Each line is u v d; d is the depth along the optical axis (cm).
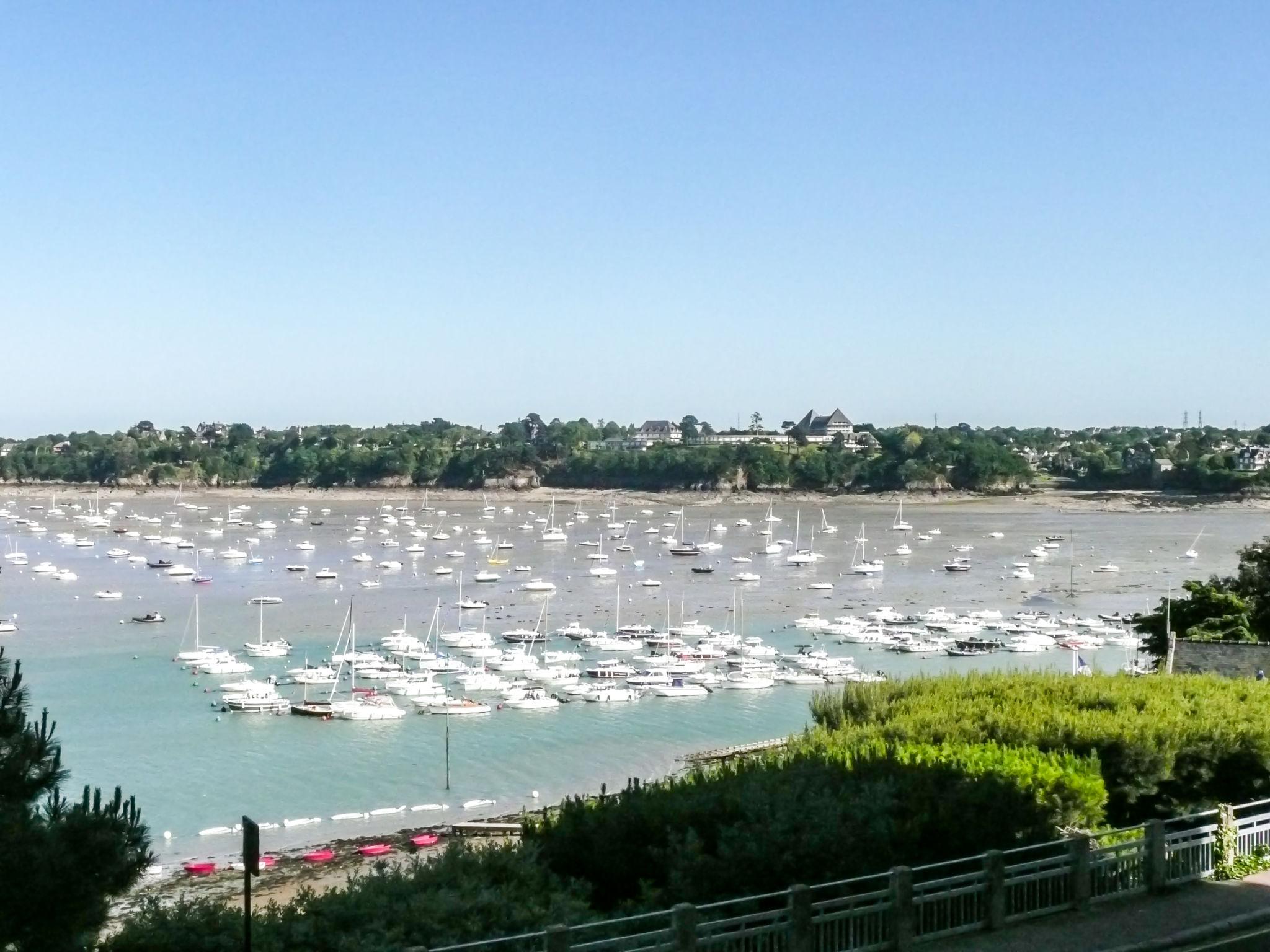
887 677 5966
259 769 8906
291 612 17212
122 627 15738
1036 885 2805
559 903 2583
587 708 11106
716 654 13512
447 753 9088
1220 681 4966
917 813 3019
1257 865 3228
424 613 17200
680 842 2883
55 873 1953
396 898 2641
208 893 5872
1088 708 4528
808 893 2438
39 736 2273
